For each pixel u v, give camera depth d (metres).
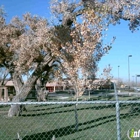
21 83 21.92
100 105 21.41
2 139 9.33
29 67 19.53
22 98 19.17
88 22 14.02
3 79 35.69
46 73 26.31
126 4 16.19
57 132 10.65
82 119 14.16
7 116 16.55
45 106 22.77
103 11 15.25
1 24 21.88
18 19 21.92
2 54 22.47
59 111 18.14
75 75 13.19
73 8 17.50
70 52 13.95
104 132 10.44
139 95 30.73
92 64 13.52
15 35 21.53
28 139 9.41
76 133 10.35
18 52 19.62
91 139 9.20
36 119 14.48
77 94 13.16
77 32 14.16
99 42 14.18
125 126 11.39
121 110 17.16
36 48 18.16
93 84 13.52
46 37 16.67
